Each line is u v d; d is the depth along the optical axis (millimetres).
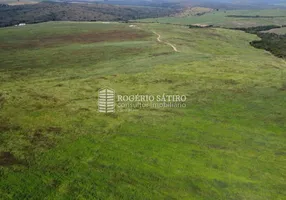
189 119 34406
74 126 31828
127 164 25547
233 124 33406
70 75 52375
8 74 53031
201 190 22750
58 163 25281
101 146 28141
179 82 47781
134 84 46625
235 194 22438
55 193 21859
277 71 55844
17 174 23641
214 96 41750
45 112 35094
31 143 28141
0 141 28250
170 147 28375
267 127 32906
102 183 23109
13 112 34781
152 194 22156
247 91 43938
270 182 23859
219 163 26078
